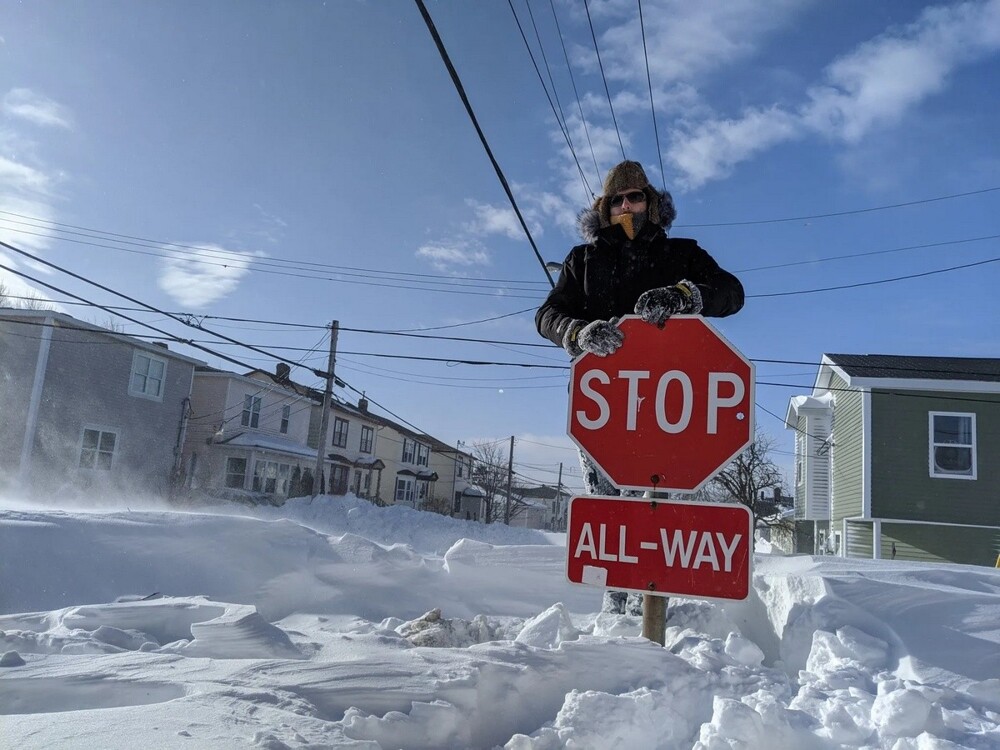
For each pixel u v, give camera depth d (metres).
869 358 22.53
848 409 21.73
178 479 26.83
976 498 19.08
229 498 29.05
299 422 35.97
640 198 3.58
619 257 3.52
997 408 19.28
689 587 2.88
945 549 19.06
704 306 3.16
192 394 30.91
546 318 3.49
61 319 23.05
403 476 48.06
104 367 24.59
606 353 3.07
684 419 2.99
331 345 25.00
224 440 30.42
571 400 3.14
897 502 19.45
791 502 48.06
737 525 2.87
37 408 22.28
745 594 2.81
